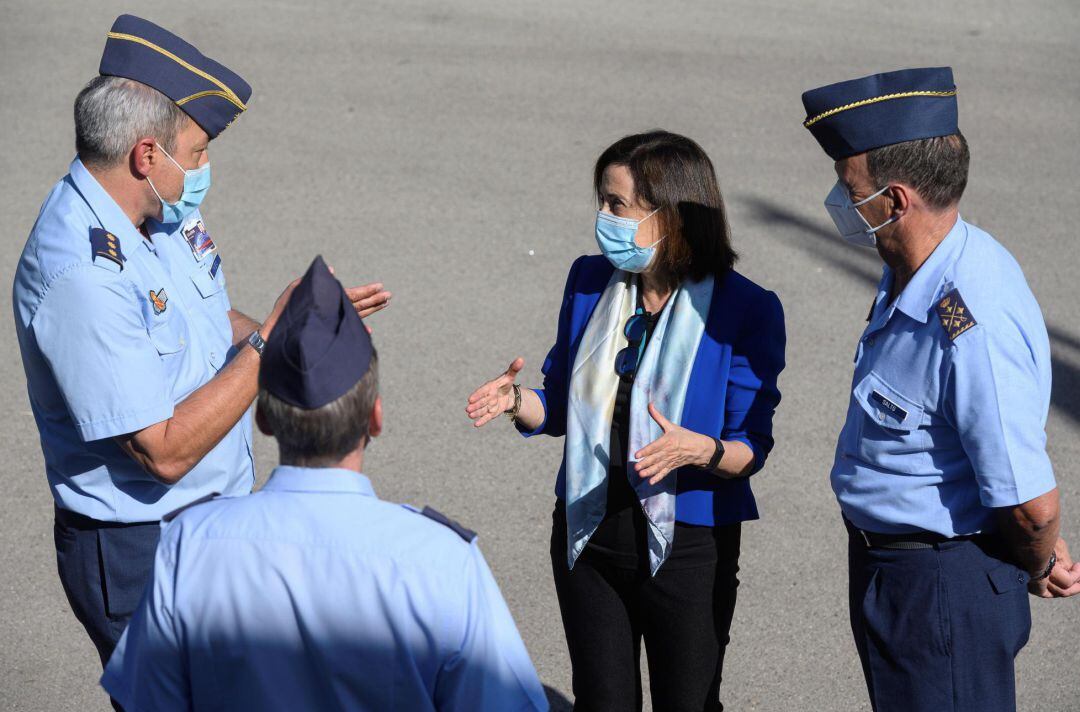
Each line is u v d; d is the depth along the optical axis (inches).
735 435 208.4
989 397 177.9
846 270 482.3
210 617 142.5
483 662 142.6
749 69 685.9
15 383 398.3
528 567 319.3
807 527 337.1
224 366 225.8
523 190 541.6
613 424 211.0
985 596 192.1
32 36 693.9
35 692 270.8
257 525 143.8
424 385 400.5
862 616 203.3
